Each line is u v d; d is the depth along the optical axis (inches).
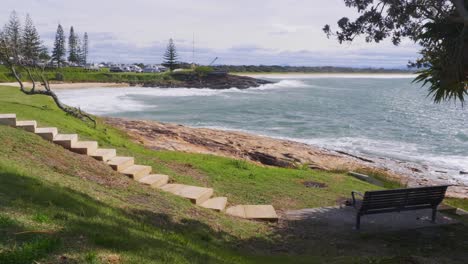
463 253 301.6
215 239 287.1
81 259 164.7
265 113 1701.5
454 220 384.5
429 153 1028.5
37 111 614.9
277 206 410.3
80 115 711.1
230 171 521.0
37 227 185.6
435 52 411.8
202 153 708.0
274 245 303.4
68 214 213.6
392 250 304.8
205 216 336.2
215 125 1350.9
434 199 372.5
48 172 314.8
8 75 2519.7
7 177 251.4
